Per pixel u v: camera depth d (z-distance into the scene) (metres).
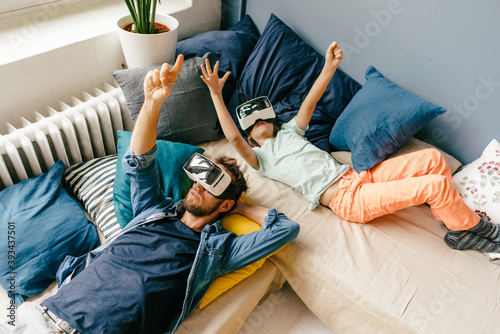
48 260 1.17
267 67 1.77
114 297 0.99
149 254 1.10
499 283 1.20
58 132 1.37
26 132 1.35
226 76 1.41
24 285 1.11
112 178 1.43
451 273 1.22
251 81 1.77
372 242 1.32
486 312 1.12
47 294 1.14
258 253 1.20
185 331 1.09
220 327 1.12
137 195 1.25
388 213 1.35
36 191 1.31
